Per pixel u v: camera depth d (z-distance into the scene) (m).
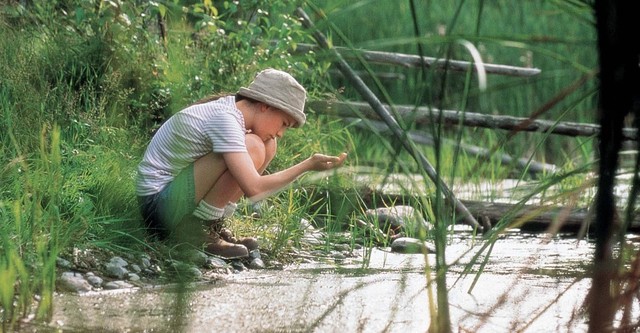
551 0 2.50
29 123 5.48
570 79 11.84
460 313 3.84
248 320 3.67
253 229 5.66
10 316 3.54
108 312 3.71
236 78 6.70
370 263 5.35
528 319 3.71
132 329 3.42
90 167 5.26
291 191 5.77
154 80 6.48
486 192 7.84
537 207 2.87
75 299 3.95
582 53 12.09
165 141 5.02
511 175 9.31
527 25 12.69
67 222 4.61
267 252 5.40
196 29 6.85
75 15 6.93
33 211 4.12
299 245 5.70
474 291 4.37
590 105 11.22
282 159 6.73
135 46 6.65
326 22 2.71
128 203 5.16
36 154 5.21
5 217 4.32
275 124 5.07
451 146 9.75
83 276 4.29
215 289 4.35
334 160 4.84
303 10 7.23
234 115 4.95
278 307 3.95
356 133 9.34
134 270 4.49
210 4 6.82
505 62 12.59
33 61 6.27
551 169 8.77
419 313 3.84
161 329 3.43
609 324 2.54
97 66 6.59
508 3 12.81
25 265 4.00
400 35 12.47
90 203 4.85
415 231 6.34
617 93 2.34
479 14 2.45
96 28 6.69
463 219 7.27
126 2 6.76
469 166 8.66
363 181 6.73
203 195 4.95
